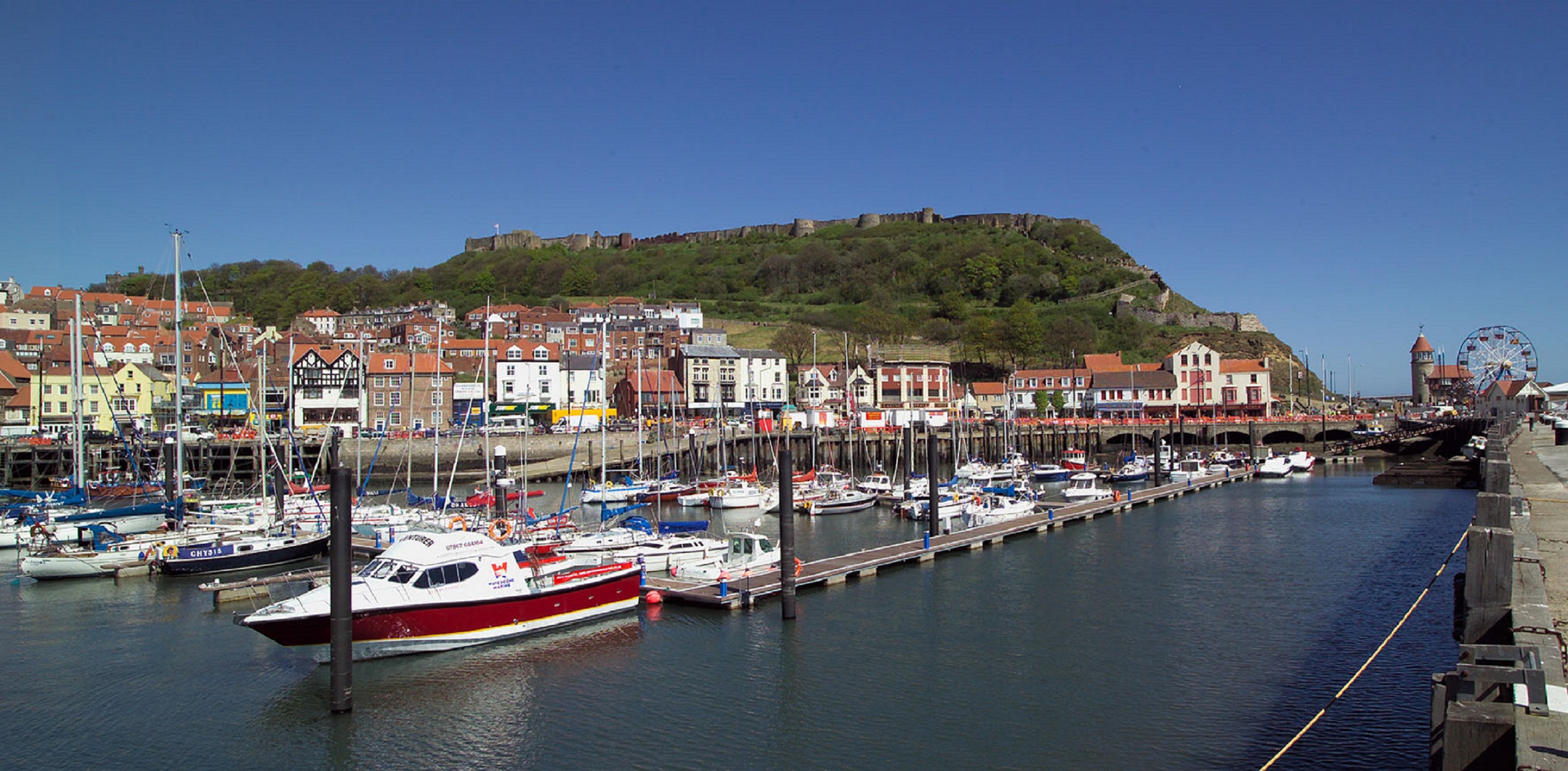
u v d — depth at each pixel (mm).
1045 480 99625
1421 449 115375
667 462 100625
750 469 104562
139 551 48875
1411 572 47531
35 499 68375
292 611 32250
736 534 47219
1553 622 16203
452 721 28969
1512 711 10773
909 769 25469
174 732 28438
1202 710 29094
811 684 31906
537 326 161625
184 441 88375
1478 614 16109
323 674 32906
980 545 56344
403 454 95938
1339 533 60188
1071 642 36406
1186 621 39031
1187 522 66875
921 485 78375
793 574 39312
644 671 33281
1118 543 57781
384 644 33469
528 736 27906
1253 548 55438
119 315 177500
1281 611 40312
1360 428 130750
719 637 37000
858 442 114812
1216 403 144625
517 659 34250
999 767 25453
